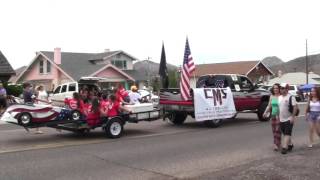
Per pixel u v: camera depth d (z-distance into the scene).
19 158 10.85
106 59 50.03
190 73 17.59
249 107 19.59
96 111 14.31
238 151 11.98
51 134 15.37
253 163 9.91
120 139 14.23
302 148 12.27
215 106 17.77
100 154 11.45
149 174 9.25
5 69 31.48
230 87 19.08
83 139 14.18
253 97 19.67
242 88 19.42
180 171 9.54
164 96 18.39
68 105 14.59
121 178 8.90
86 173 9.32
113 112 14.62
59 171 9.48
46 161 10.50
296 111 11.60
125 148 12.42
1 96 23.34
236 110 19.08
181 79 17.55
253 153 11.67
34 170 9.56
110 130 14.40
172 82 46.09
